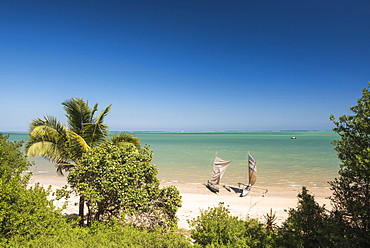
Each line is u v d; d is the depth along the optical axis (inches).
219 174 1090.7
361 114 234.5
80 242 287.6
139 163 421.7
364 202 230.5
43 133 485.1
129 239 297.9
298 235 257.1
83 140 484.1
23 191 346.3
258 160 1882.4
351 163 230.7
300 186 1071.0
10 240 273.4
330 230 236.4
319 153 2438.5
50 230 314.8
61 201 759.7
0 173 427.8
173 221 411.8
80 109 529.7
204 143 4537.4
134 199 391.2
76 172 416.5
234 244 299.6
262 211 721.6
